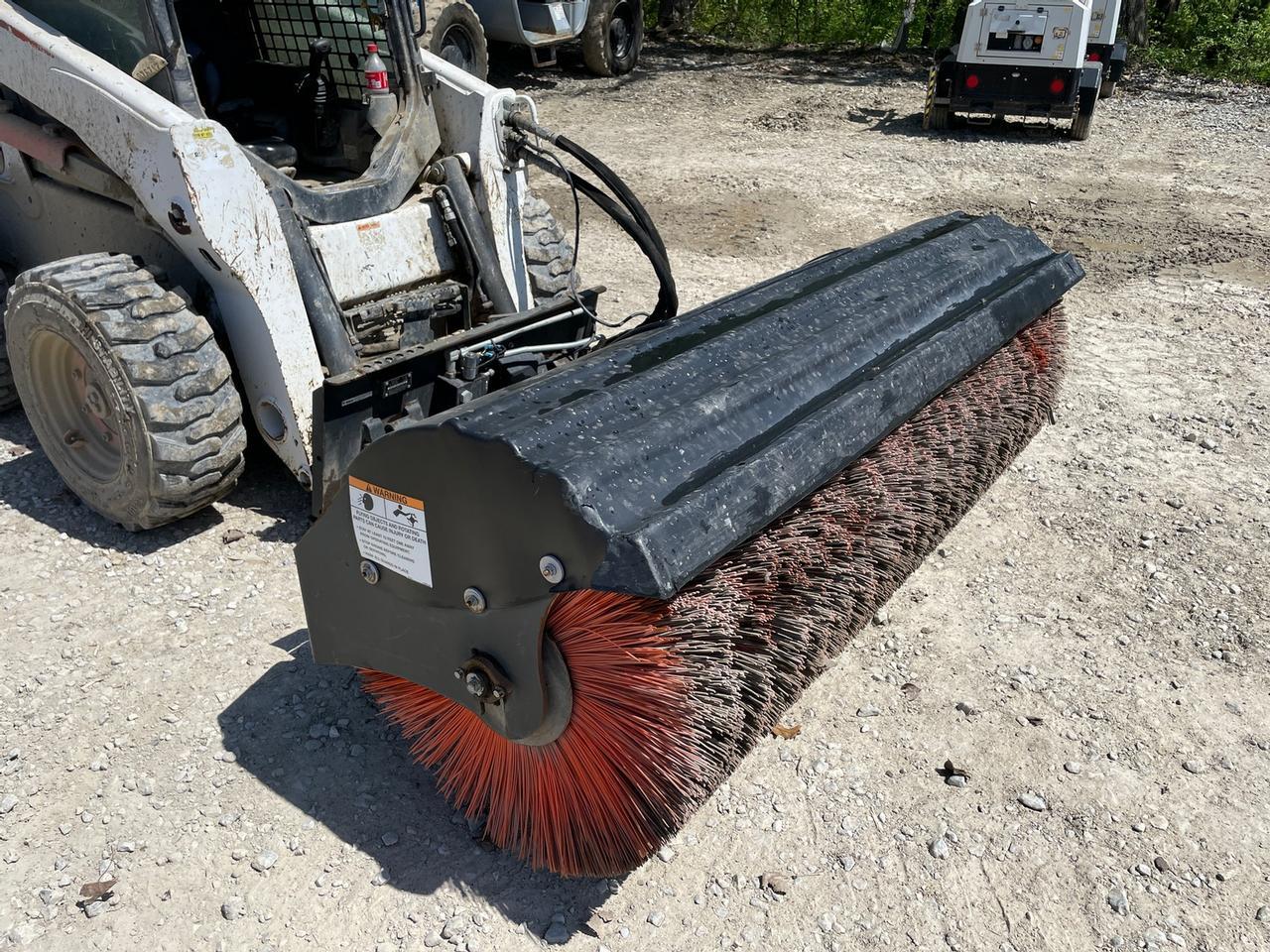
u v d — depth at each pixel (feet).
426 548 7.24
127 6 11.20
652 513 6.62
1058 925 7.80
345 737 9.36
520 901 7.85
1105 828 8.67
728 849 8.35
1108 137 35.47
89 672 9.98
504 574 6.85
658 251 11.63
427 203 12.89
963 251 11.75
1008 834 8.58
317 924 7.62
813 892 8.00
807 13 53.52
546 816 7.68
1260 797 9.04
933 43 51.90
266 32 14.06
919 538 10.01
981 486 11.48
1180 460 14.67
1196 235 24.98
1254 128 36.94
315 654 8.65
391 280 12.38
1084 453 14.80
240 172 10.66
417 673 7.84
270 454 13.96
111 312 10.80
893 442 9.07
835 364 8.91
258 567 11.66
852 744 9.47
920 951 7.57
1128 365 17.80
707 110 38.45
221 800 8.64
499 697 7.22
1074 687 10.28
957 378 9.80
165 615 10.83
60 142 12.42
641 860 7.45
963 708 9.93
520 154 13.14
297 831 8.38
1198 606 11.55
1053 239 24.53
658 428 7.23
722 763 7.52
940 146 33.71
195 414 11.09
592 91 40.93
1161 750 9.53
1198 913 7.93
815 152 32.55
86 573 11.44
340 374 11.14
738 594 7.15
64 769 8.90
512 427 6.77
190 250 11.01
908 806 8.82
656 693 6.68
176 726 9.40
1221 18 49.32
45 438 12.39
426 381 11.61
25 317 11.44
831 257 11.48
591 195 12.18
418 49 13.09
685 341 8.76
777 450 7.40
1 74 12.16
